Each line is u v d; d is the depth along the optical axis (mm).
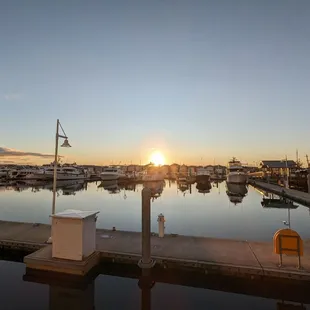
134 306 6199
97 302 6379
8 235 9883
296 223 16062
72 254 7309
